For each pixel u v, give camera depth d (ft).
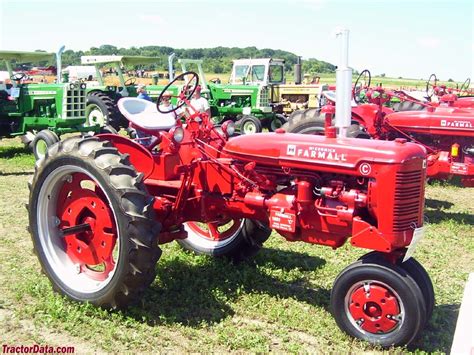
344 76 12.70
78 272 14.10
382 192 11.81
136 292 12.80
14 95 41.14
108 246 13.61
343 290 12.23
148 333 12.41
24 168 35.24
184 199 14.83
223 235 17.67
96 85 55.72
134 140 16.20
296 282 16.01
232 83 66.23
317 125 25.12
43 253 14.20
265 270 16.70
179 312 13.43
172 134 14.73
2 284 14.98
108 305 13.12
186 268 16.49
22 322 12.84
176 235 15.14
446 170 24.91
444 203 27.89
